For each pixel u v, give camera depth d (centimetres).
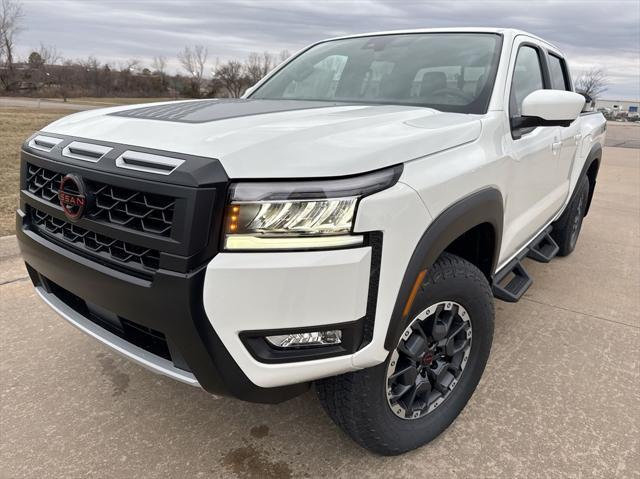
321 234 154
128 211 165
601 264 480
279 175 151
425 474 210
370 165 162
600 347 315
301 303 156
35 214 211
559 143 328
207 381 164
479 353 232
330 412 196
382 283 167
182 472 210
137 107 236
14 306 345
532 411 250
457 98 255
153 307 159
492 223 223
